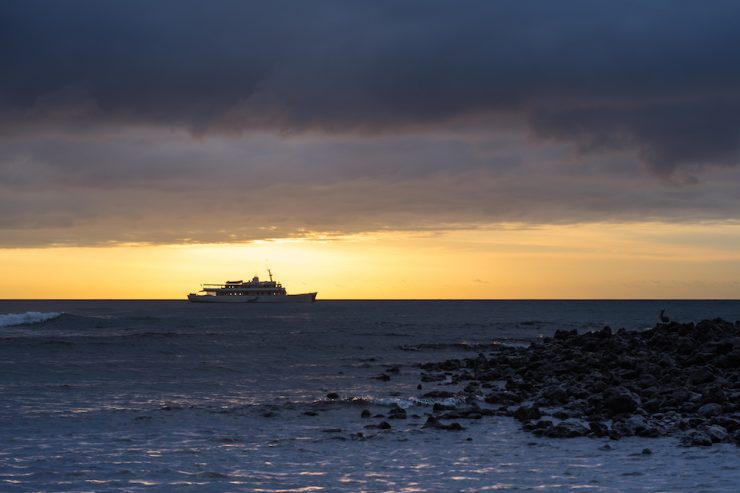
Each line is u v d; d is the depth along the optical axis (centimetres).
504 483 1591
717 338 4397
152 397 3011
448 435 2175
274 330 8712
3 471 1705
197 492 1541
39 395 3011
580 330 9219
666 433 2098
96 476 1669
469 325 10212
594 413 2500
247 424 2386
